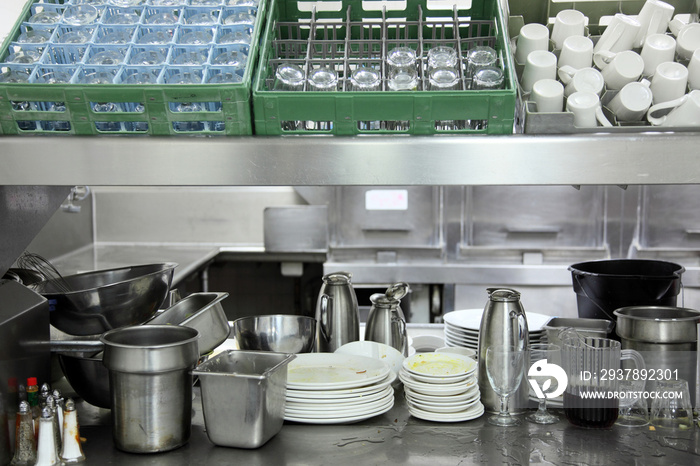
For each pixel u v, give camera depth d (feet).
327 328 6.13
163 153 5.10
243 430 4.68
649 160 4.91
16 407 4.73
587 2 6.46
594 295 6.18
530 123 5.05
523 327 5.31
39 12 5.81
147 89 5.03
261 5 5.73
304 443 4.82
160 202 14.14
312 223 12.87
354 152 5.05
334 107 5.09
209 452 4.71
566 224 12.32
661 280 5.90
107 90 5.05
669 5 5.84
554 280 12.18
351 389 5.13
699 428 5.04
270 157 5.08
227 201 14.12
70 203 12.49
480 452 4.66
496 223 12.45
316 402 5.04
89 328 5.63
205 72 5.23
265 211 12.93
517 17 6.10
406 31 6.18
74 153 5.12
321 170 5.08
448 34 6.56
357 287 12.53
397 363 5.83
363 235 12.81
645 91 5.28
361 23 6.15
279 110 5.11
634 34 5.77
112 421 4.75
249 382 4.63
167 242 14.20
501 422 5.13
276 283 13.97
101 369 5.11
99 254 12.87
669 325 5.15
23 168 5.15
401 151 5.02
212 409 4.73
